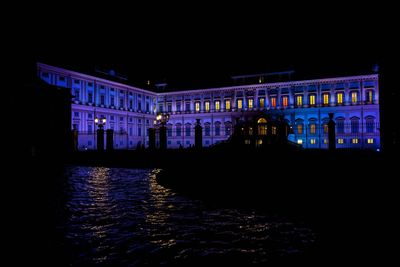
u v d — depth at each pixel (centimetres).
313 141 5872
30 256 696
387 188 1064
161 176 1922
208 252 727
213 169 1656
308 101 5994
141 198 1394
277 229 894
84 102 5488
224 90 6675
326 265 628
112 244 781
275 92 6247
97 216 1061
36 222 980
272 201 1240
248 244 777
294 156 1842
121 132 5981
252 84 6338
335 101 5778
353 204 1048
